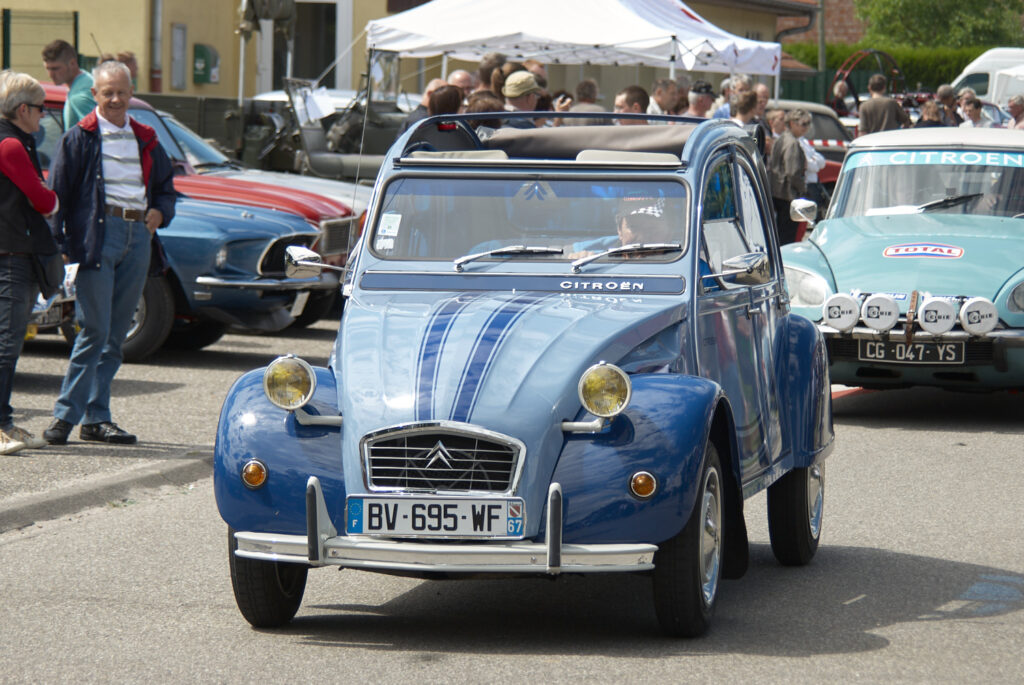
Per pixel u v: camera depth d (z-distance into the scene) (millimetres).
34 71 29688
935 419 14852
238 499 6941
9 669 6734
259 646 7125
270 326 16719
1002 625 7695
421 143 8906
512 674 6656
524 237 8188
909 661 6973
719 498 7410
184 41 31688
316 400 7094
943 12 76562
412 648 7105
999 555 9383
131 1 30016
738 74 23219
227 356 17438
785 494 9000
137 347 16453
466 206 8297
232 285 16297
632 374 7246
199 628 7445
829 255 14805
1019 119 29141
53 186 11555
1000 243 14523
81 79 13086
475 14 22141
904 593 8398
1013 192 15750
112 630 7402
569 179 8281
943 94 30375
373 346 7301
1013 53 43312
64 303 14836
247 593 7254
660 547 7000
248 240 16422
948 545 9664
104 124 11680
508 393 6844
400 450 6805
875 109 26875
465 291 7969
